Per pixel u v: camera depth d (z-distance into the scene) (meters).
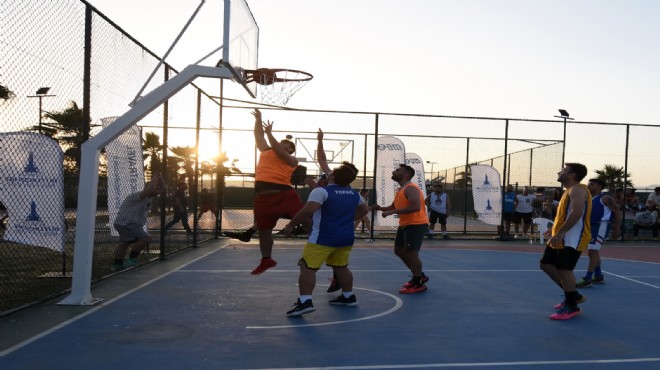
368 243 14.94
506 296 7.58
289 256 11.67
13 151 6.16
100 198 10.24
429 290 7.95
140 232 9.21
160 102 6.60
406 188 7.59
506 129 16.58
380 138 15.75
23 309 6.11
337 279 7.00
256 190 6.44
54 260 9.90
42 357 4.42
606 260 12.38
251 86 9.52
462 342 5.15
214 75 6.78
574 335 5.52
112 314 5.99
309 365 4.35
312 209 5.92
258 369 4.22
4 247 11.10
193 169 13.31
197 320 5.80
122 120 6.49
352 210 6.33
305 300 6.04
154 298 6.91
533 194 18.14
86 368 4.16
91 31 7.09
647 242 17.25
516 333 5.55
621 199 17.16
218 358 4.48
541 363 4.56
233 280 8.42
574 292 6.25
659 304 7.27
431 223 17.09
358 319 6.00
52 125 7.09
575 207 6.10
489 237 17.98
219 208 15.80
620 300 7.52
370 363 4.43
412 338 5.25
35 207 6.28
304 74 11.63
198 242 14.02
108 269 9.23
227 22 7.12
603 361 4.66
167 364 4.30
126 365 4.25
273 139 6.17
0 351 4.57
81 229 6.46
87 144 6.47
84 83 7.00
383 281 8.67
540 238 15.77
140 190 9.50
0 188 6.17
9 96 5.79
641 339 5.42
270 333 5.32
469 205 27.25
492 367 4.43
